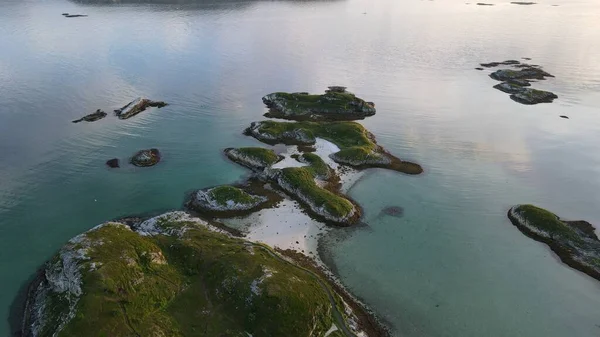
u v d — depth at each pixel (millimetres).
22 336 27297
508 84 77000
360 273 33938
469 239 38594
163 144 53094
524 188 46781
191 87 73438
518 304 31797
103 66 81125
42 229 37594
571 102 71000
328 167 48219
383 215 41250
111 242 31656
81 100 65000
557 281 34156
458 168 50406
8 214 39312
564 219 41594
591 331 29891
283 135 55469
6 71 75125
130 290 27969
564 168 51031
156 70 81000
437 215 41688
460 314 30688
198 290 29531
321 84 77375
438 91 75375
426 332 29141
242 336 26469
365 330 28641
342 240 37531
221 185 44500
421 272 34438
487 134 59344
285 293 28469
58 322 26484
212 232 36062
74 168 47094
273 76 80875
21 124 56375
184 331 26375
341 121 61000
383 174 48438
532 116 65562
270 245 36188
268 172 46250
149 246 31922
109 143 52781
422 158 52469
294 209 41250
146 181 45250
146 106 64312
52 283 29797
